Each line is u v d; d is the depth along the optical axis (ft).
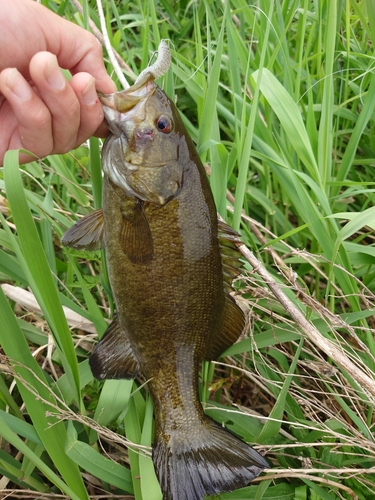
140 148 0.95
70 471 0.91
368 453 1.08
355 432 1.03
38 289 0.82
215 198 1.20
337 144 1.71
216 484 0.92
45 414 0.90
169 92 1.19
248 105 1.34
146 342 1.02
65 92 0.83
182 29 1.87
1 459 0.93
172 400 1.01
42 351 1.24
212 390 1.16
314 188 1.14
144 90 0.96
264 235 1.50
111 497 1.05
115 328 1.06
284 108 1.18
